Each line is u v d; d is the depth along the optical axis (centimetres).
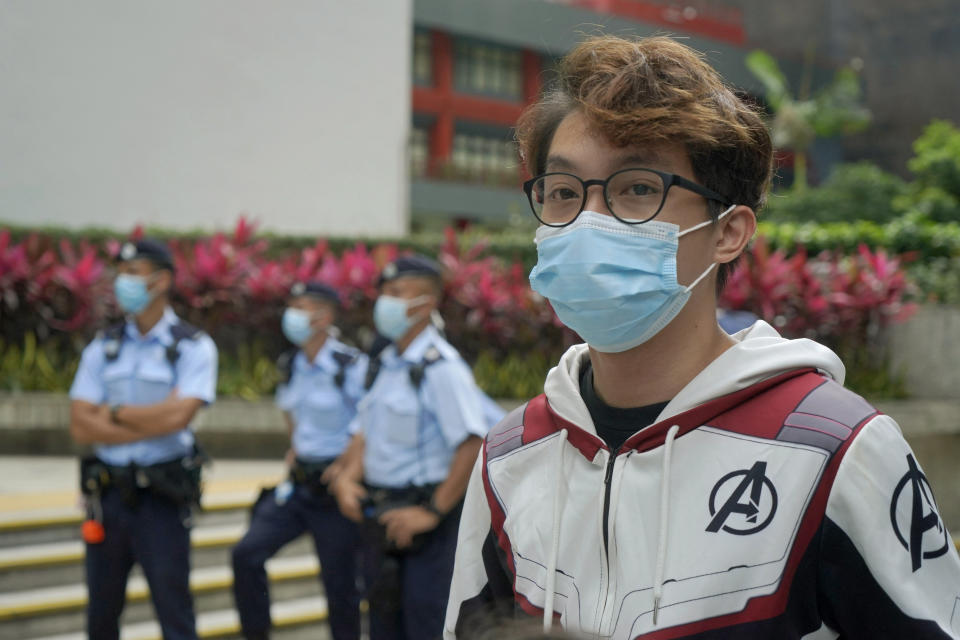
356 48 1648
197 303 863
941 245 938
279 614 531
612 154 130
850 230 973
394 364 371
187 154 1484
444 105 3069
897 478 117
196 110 1494
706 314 136
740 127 131
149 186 1452
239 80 1531
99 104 1416
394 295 375
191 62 1491
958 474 714
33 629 487
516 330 831
